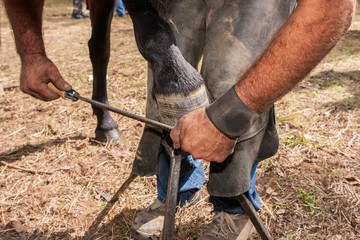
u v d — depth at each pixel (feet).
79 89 14.48
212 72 5.20
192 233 7.14
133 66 16.98
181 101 4.90
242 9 5.15
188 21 5.76
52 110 12.69
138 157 6.45
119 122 11.69
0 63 18.84
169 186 4.97
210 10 5.46
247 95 4.01
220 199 6.29
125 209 7.84
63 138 10.85
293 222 7.31
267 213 7.50
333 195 8.01
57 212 7.81
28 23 6.19
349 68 15.34
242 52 5.06
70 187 8.61
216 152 4.43
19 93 14.38
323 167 9.00
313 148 9.77
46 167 9.41
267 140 5.92
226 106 4.11
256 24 5.08
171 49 4.89
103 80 10.15
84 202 8.12
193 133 4.37
